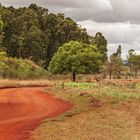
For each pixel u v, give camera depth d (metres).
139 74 139.38
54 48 150.88
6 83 62.91
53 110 28.25
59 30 153.38
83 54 72.19
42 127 19.84
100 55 74.25
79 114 25.08
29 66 92.25
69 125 20.42
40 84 66.56
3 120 22.78
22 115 25.27
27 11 151.38
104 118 22.77
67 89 47.91
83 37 159.38
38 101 35.53
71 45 74.06
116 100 33.44
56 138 16.97
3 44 130.50
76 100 35.28
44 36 144.25
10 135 17.73
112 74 118.38
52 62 75.31
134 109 26.84
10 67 86.56
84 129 19.22
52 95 42.44
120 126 20.19
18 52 134.38
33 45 134.75
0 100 36.00
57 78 86.62
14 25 135.25
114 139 16.84
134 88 46.91
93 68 73.31
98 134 17.91
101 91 41.31
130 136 17.48
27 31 138.75
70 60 72.38
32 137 17.27
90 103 32.50
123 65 141.12
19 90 51.44
